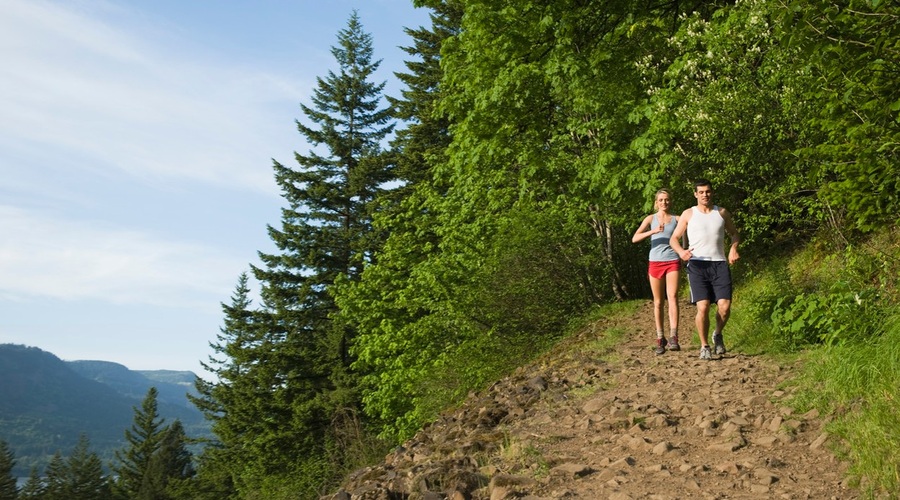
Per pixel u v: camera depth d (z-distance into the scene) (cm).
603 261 1479
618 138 1305
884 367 466
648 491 402
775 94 995
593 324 1288
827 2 464
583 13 1155
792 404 529
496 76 1433
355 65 4031
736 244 784
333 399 2905
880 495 347
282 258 3609
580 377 809
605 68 1268
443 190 2395
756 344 791
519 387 830
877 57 515
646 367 790
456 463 508
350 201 3753
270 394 3356
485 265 1461
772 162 1059
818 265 979
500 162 1606
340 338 3177
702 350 784
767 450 454
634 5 1127
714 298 779
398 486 476
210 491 4575
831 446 430
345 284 1969
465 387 1384
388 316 1886
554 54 1245
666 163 1139
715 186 1121
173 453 7669
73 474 8881
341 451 1922
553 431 582
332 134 3856
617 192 1205
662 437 515
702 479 414
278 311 3578
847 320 597
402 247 1988
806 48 496
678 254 823
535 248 1406
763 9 938
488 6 1354
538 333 1373
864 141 640
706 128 1058
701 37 1102
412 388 1608
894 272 711
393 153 3650
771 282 922
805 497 368
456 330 1527
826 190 730
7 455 9488
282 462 3059
